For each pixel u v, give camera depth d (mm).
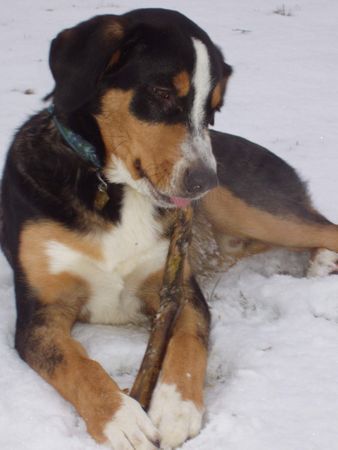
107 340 1625
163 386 1456
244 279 1840
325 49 4109
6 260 1878
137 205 1642
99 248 1634
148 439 1385
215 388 1517
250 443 1375
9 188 1669
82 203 1614
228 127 2773
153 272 1692
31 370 1521
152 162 1534
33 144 1646
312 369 1525
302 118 2914
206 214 1910
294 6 5402
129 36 1524
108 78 1545
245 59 3887
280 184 1938
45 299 1631
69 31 1554
